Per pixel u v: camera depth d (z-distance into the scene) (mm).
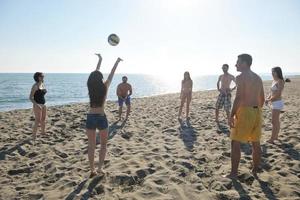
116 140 7406
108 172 4840
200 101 18453
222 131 8383
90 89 4449
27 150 6570
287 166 5098
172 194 3961
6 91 49938
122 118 11242
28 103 30672
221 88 9609
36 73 7523
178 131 8555
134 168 5023
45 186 4492
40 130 8703
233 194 3943
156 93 47812
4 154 6234
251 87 4355
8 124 10180
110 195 4039
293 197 3895
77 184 4402
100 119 4523
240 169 4926
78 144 7059
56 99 35938
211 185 4344
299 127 8227
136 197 3900
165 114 12383
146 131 8602
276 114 6598
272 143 6668
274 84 6664
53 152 6352
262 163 5270
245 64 4438
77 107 15812
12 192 4223
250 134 4449
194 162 5469
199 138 7586
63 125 9477
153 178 4516
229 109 9555
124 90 10719
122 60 4832
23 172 5141
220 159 5629
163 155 5805
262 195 3971
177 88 67875
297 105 14375
